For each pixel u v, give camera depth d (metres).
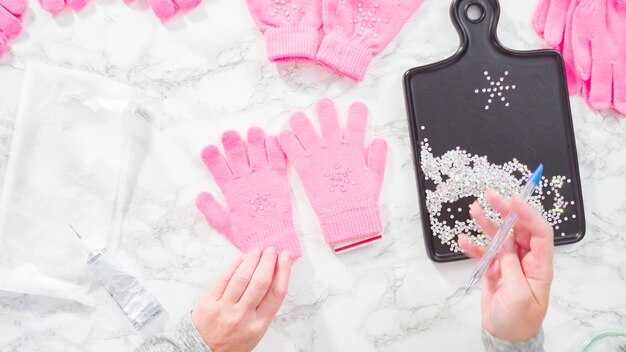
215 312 0.81
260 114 0.93
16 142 0.90
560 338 0.94
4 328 0.92
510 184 0.91
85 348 0.93
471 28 0.90
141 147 0.92
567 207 0.91
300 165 0.91
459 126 0.90
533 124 0.91
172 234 0.93
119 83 0.92
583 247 0.94
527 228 0.70
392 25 0.92
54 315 0.93
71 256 0.92
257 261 0.82
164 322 0.92
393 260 0.93
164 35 0.92
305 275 0.93
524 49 0.94
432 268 0.93
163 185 0.93
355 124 0.92
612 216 0.94
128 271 0.92
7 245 0.90
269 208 0.91
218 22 0.93
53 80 0.91
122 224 0.92
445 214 0.91
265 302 0.83
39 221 0.91
